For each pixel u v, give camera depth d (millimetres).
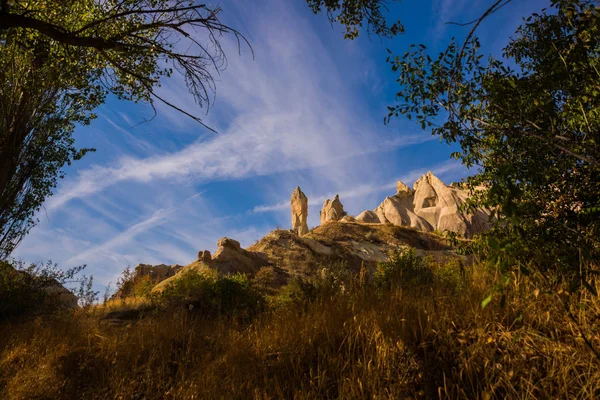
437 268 7348
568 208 4012
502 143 3998
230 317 7980
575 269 2713
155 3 6660
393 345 3625
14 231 11773
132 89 8250
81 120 11977
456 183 5715
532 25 4578
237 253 23141
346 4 7734
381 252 28703
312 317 4781
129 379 4672
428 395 3049
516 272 3600
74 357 5355
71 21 7965
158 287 16922
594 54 3613
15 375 5188
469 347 3285
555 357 2898
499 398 2883
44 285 10781
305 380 3701
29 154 11711
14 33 6102
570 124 3684
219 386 4082
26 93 10445
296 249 26109
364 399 3154
